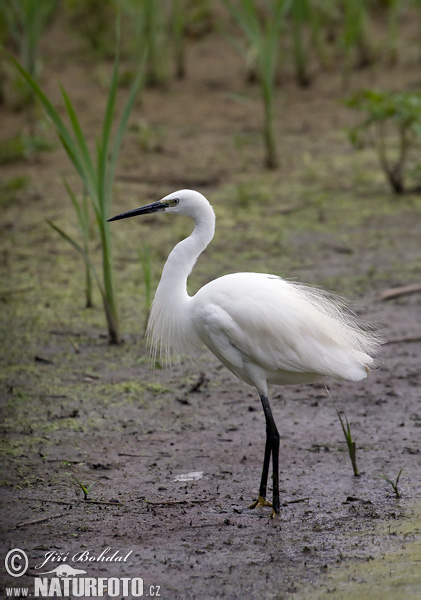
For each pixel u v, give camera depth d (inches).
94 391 410.6
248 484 326.3
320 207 697.6
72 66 1072.2
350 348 318.7
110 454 349.1
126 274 571.5
